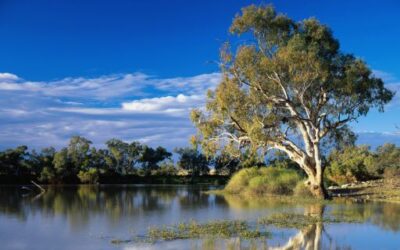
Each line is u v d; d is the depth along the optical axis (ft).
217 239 55.01
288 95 121.80
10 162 283.59
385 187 142.61
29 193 165.37
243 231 61.11
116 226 67.31
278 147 124.77
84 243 53.11
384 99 123.54
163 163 349.82
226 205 104.32
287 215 79.51
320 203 108.17
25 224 70.59
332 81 119.24
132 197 138.10
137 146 340.59
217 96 119.75
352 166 184.75
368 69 118.52
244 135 125.08
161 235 57.82
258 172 155.63
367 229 64.23
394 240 55.67
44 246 51.67
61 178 288.30
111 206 103.60
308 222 71.20
